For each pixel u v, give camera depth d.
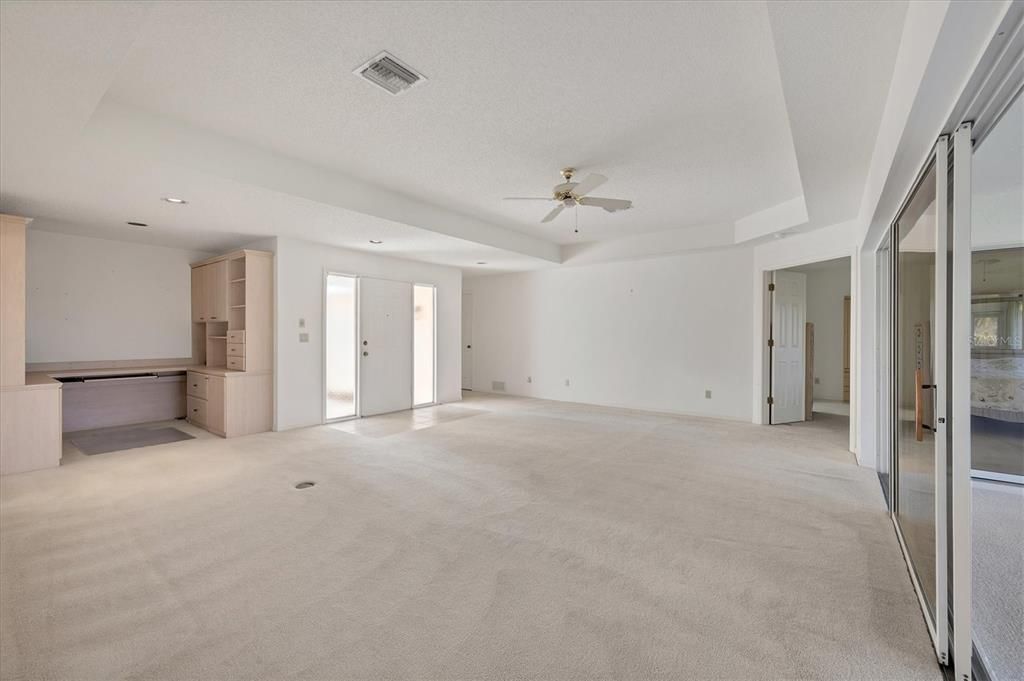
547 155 3.58
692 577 2.25
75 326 5.29
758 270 5.97
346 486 3.53
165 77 2.49
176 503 3.17
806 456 4.41
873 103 2.33
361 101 2.75
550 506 3.15
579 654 1.71
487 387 9.24
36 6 1.58
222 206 4.00
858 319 4.38
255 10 1.95
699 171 3.93
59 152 2.80
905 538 2.54
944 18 1.22
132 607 1.99
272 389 5.46
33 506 3.10
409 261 7.06
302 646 1.75
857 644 1.77
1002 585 2.24
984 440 3.82
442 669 1.64
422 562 2.39
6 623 1.87
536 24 2.05
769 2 1.65
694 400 6.61
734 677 1.60
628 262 7.28
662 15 2.00
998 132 2.48
